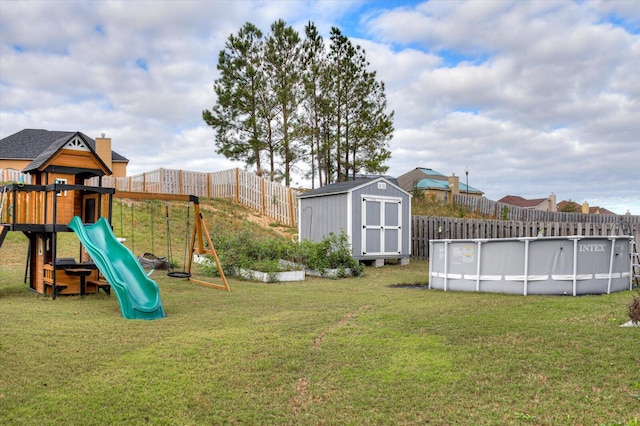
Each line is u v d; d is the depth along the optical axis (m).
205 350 5.65
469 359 5.27
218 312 8.19
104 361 5.18
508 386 4.50
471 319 7.21
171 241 18.67
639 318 6.43
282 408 4.11
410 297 9.83
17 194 10.46
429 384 4.60
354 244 16.56
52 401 4.10
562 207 43.62
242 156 29.61
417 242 20.25
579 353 5.33
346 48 29.33
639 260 10.60
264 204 26.11
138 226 19.89
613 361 5.02
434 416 3.94
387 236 17.50
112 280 8.12
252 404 4.18
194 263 15.88
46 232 10.20
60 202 11.32
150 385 4.52
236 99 28.39
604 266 9.82
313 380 4.75
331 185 18.59
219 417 3.92
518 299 9.16
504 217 29.28
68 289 10.02
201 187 29.75
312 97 29.05
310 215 18.23
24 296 9.77
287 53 29.11
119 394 4.29
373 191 17.16
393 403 4.20
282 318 7.61
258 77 28.88
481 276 10.56
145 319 7.53
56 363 5.06
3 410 3.90
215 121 28.80
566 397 4.21
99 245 9.72
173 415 3.93
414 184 43.62
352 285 12.17
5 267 13.69
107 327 6.80
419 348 5.73
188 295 10.16
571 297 9.17
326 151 29.03
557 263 9.72
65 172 11.06
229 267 13.81
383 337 6.28
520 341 5.88
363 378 4.79
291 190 24.23
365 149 29.95
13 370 4.81
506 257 10.20
